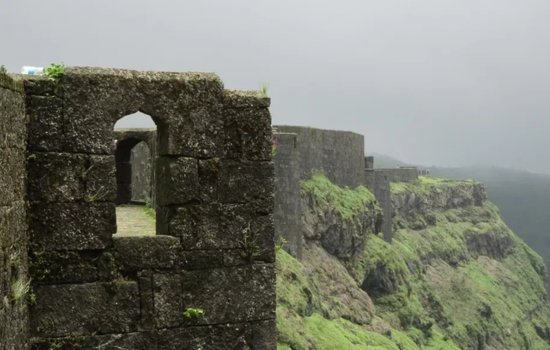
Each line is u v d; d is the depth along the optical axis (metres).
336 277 43.38
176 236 9.35
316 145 48.75
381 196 63.56
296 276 34.72
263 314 9.59
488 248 95.69
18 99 8.46
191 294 9.37
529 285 97.19
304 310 33.31
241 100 9.66
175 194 9.37
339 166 52.81
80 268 8.98
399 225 78.06
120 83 9.17
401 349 44.00
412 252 70.00
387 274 52.34
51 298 8.89
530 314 88.62
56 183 8.93
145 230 11.92
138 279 9.17
